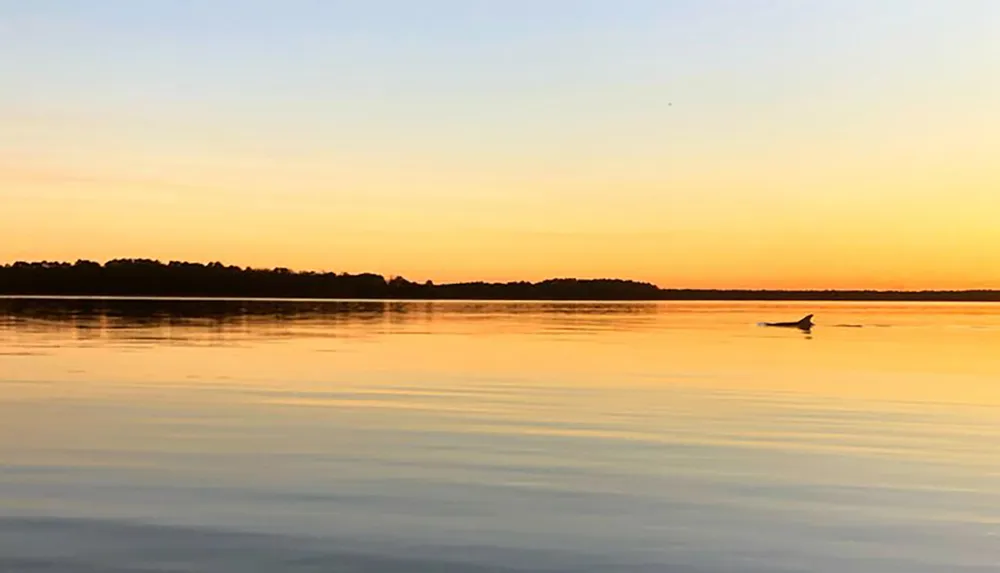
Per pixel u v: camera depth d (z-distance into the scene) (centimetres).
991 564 1062
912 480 1479
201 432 1878
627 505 1302
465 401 2428
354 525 1182
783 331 6981
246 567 1015
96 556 1045
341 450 1692
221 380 2909
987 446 1786
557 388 2756
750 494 1375
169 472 1484
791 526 1204
